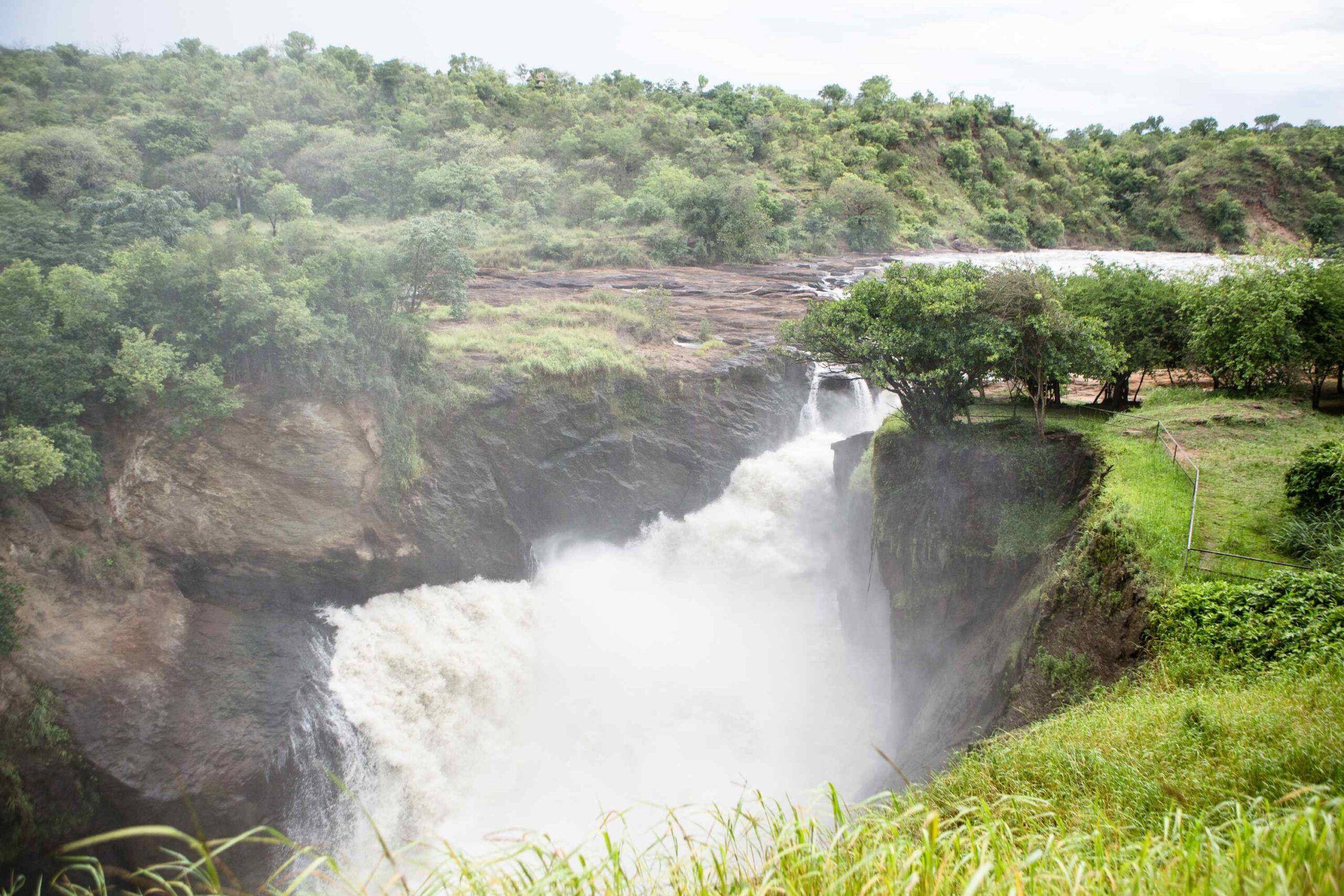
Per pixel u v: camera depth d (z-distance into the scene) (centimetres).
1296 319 2552
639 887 550
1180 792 836
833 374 3947
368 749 2473
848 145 10269
